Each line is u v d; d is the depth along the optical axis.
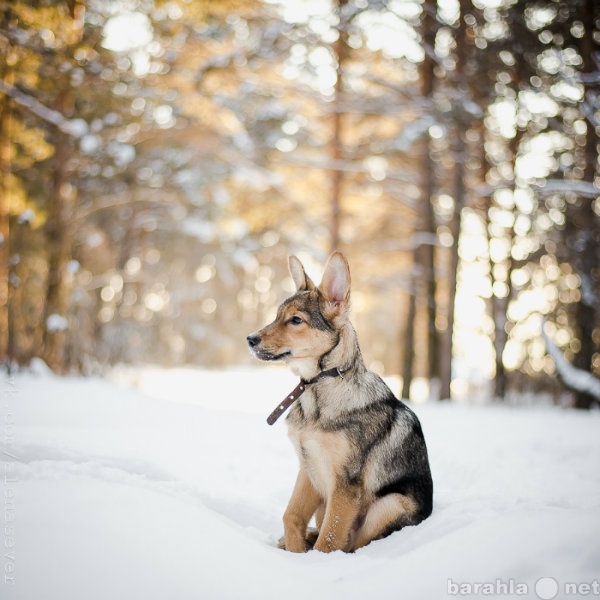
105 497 3.38
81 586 2.50
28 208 15.70
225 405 13.48
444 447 7.98
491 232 19.97
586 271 17.75
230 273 31.92
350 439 4.12
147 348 28.56
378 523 4.16
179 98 19.16
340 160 18.44
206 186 21.67
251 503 4.86
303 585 2.85
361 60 17.62
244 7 17.20
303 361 4.33
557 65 16.08
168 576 2.67
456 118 15.59
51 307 16.91
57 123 15.87
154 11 16.06
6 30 13.27
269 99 19.19
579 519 3.03
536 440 9.05
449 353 17.03
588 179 17.14
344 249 19.59
